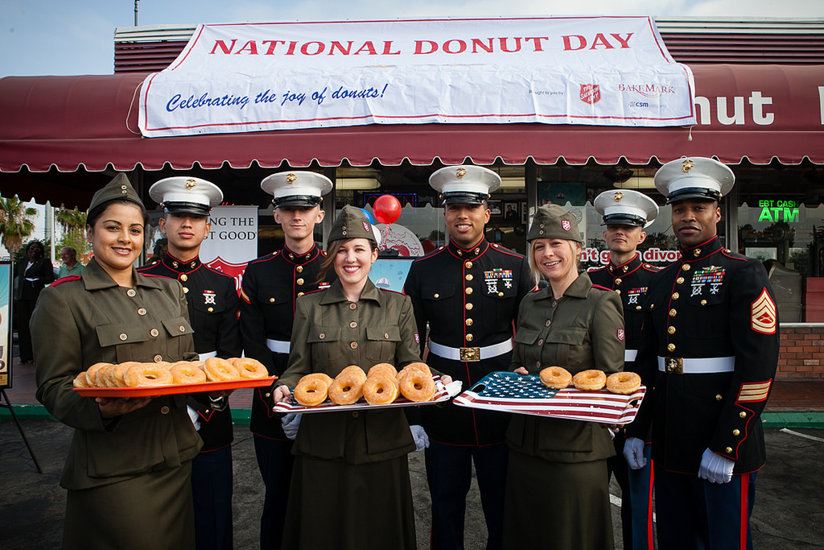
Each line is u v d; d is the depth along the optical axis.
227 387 1.68
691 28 6.45
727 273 2.16
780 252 6.20
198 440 2.00
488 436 2.51
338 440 2.02
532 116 4.72
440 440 2.58
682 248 2.37
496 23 6.31
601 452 1.99
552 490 1.96
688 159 2.29
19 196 6.30
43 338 1.73
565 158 4.69
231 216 6.14
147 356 1.84
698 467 2.11
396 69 4.95
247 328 2.75
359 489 2.01
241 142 4.81
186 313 2.12
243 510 3.50
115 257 1.84
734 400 2.00
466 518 3.42
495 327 2.76
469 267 2.82
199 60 5.81
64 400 1.65
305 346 2.17
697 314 2.19
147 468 1.77
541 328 2.21
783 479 3.89
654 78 4.75
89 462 1.71
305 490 2.04
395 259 6.12
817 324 6.12
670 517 2.24
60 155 4.82
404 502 2.10
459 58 5.64
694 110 4.66
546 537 1.96
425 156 4.72
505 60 5.56
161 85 4.91
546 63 5.43
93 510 1.71
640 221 3.22
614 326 2.06
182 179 2.72
